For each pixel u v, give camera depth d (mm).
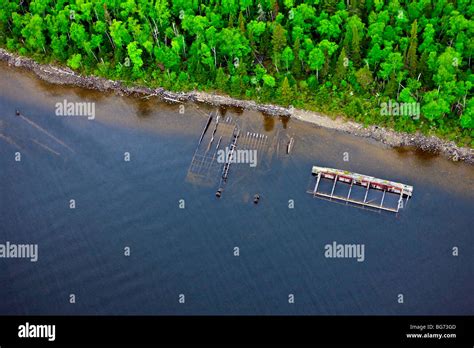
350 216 153125
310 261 147875
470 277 144750
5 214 158125
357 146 163875
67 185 161500
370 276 145625
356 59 167750
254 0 177625
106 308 145125
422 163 160625
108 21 174875
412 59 162875
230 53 168625
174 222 154250
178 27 179625
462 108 162000
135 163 163750
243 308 143625
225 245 150875
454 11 164875
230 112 170750
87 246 152750
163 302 145000
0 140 169625
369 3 172125
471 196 155250
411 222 151625
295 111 168875
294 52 166625
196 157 163375
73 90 177750
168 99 173750
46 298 146875
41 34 175250
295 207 154875
